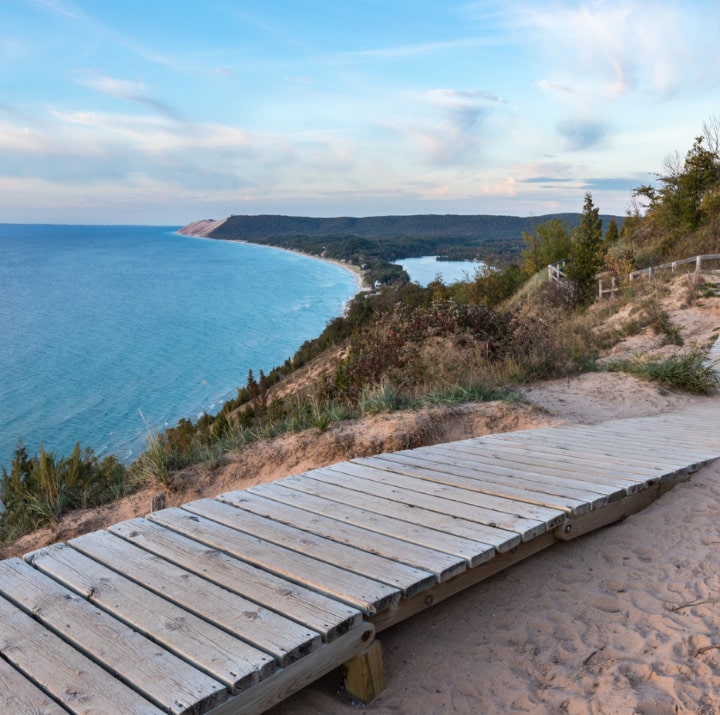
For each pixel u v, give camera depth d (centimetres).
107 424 4762
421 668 272
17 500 694
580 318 1789
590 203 2361
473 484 416
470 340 1009
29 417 5100
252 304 14025
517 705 242
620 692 238
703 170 2467
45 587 282
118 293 16862
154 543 325
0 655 233
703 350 1143
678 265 2083
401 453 525
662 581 320
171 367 7350
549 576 340
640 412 806
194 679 212
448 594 296
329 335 5722
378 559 296
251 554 307
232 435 809
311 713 248
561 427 673
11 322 11750
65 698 205
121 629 245
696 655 256
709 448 541
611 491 391
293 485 425
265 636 234
